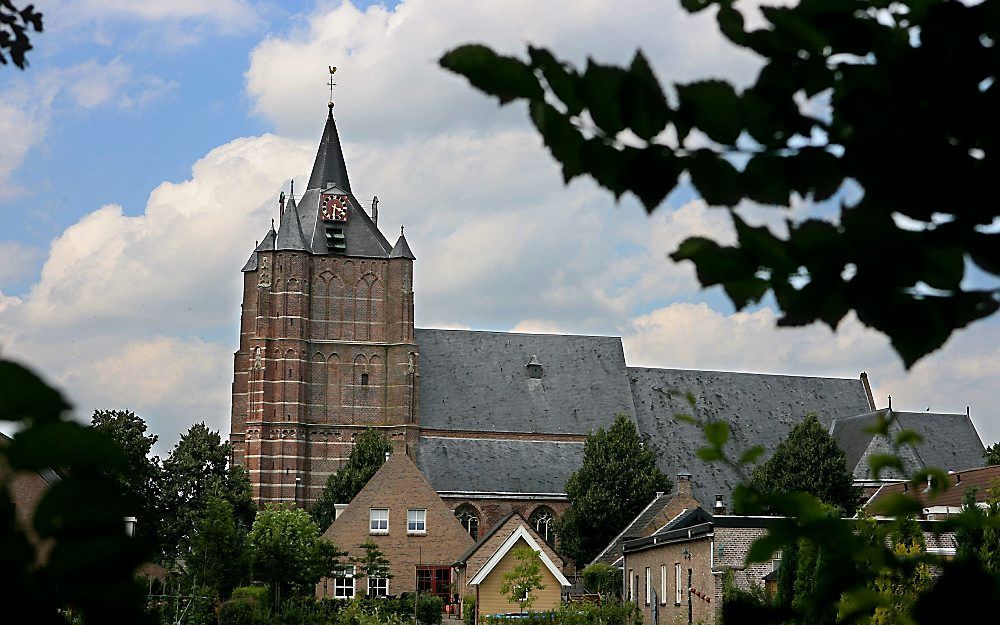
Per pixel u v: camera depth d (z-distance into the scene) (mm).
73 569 1872
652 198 2330
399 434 102250
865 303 2311
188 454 86750
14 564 1848
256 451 100375
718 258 2352
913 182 2170
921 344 2307
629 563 52281
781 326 2385
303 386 102250
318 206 107125
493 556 59844
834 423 107062
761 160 2291
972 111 2117
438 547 73000
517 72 2225
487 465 101000
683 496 72250
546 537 99000
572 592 69250
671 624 44250
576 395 106125
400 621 51312
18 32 7660
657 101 2244
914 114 2152
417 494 73688
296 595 50906
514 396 105438
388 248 108125
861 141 2186
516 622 41219
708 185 2316
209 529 39719
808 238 2275
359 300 105125
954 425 100875
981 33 2109
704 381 108875
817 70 2252
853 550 2557
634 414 105250
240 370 104750
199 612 36500
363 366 104062
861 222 2246
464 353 107312
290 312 102812
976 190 2148
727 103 2252
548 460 102312
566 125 2281
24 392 1821
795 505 2590
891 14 2219
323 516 91062
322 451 102312
